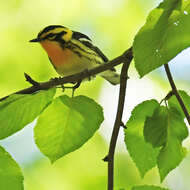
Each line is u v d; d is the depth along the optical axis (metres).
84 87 12.40
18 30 12.13
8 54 12.09
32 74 12.18
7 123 5.39
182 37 4.20
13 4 12.12
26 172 12.09
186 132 5.60
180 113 5.59
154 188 5.57
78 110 5.54
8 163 5.15
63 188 11.77
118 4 12.34
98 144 12.03
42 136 5.50
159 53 4.21
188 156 12.07
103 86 12.56
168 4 4.15
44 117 5.51
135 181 12.07
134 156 5.97
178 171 12.37
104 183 11.79
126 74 6.00
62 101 5.51
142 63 4.21
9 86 12.07
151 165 5.97
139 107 5.82
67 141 5.53
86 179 11.83
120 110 5.93
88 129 5.54
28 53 12.17
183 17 4.19
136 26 12.35
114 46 12.42
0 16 12.09
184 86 12.95
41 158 12.27
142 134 5.91
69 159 11.95
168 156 5.62
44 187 11.83
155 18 4.18
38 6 12.20
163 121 5.60
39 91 5.41
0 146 5.16
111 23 12.38
